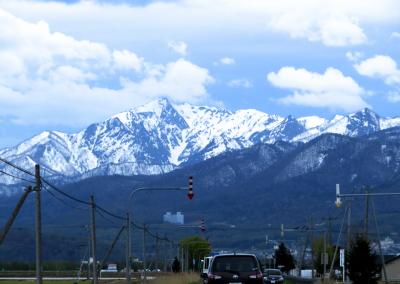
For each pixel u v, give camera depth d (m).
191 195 72.94
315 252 167.88
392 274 136.50
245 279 47.88
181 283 97.44
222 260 48.50
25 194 48.84
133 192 82.00
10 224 48.03
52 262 184.12
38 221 49.69
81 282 111.81
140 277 127.50
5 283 113.75
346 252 106.12
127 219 82.19
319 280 103.81
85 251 186.12
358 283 99.81
